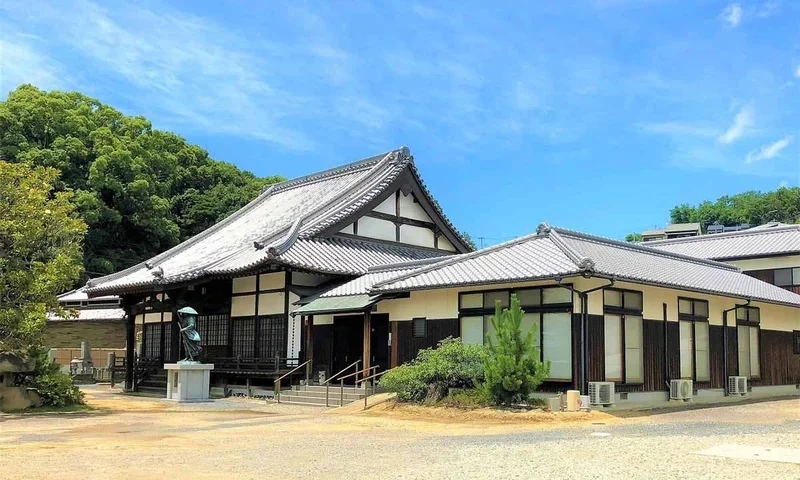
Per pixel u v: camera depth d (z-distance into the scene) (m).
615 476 8.39
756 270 35.94
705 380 21.98
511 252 20.36
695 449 10.37
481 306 19.66
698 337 22.02
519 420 15.52
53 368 20.72
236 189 54.34
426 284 19.66
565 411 16.22
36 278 18.69
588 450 10.47
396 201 30.73
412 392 18.58
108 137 44.44
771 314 26.42
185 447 12.12
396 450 11.17
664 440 11.47
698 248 38.94
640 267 20.23
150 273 31.42
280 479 8.85
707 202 99.88
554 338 18.02
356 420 16.59
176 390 23.42
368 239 29.17
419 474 8.87
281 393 23.45
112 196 44.19
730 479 8.03
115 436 13.89
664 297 20.62
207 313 28.16
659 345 20.12
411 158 31.27
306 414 18.88
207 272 25.25
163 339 30.75
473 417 16.17
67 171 42.81
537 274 17.38
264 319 25.91
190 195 52.97
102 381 36.38
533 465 9.27
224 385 26.31
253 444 12.41
